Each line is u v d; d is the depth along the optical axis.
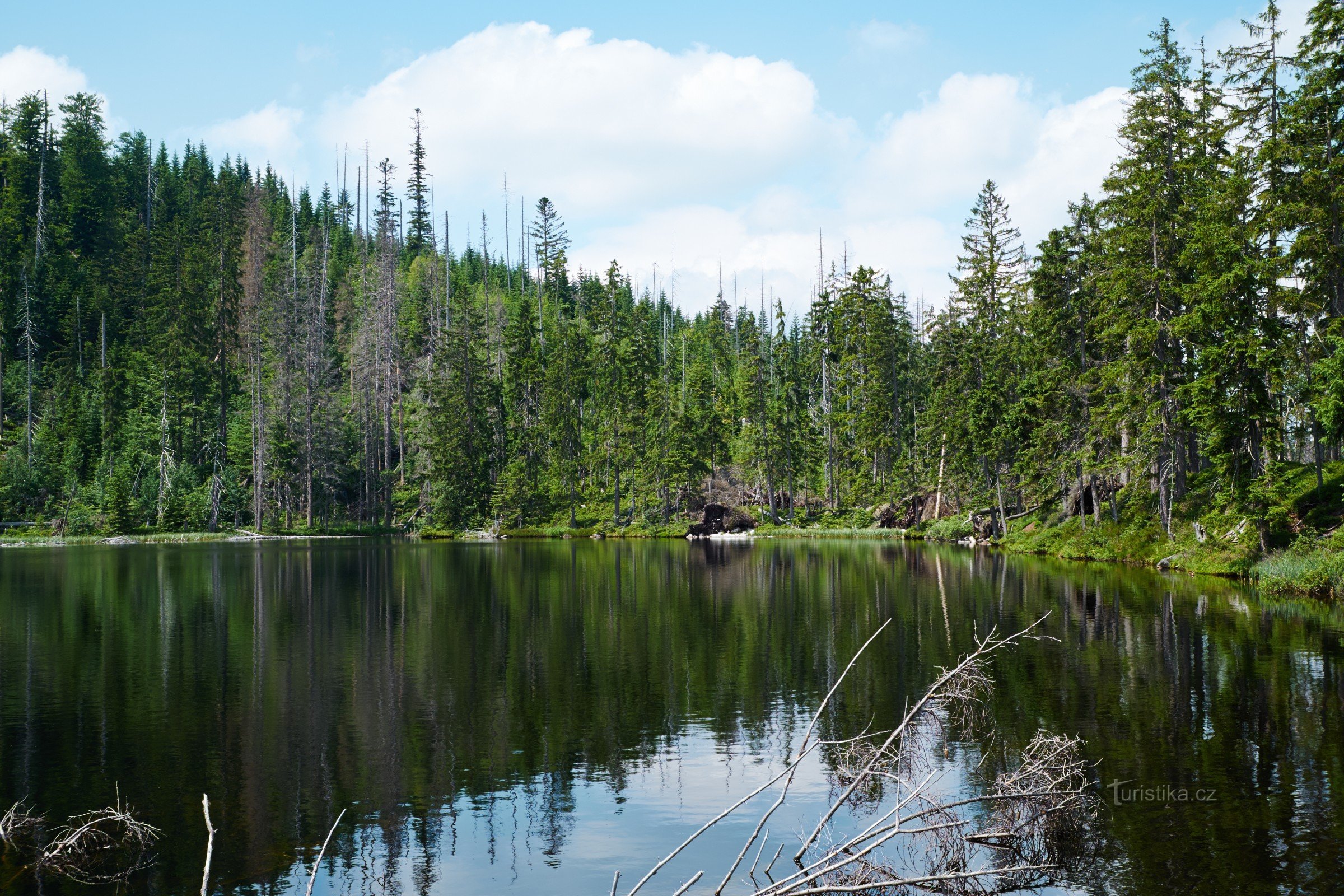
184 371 100.81
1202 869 10.03
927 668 21.00
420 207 164.12
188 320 105.50
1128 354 46.06
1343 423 33.97
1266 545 36.56
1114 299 46.78
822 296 108.75
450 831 11.77
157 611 32.66
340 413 109.25
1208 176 44.88
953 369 81.06
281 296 113.12
